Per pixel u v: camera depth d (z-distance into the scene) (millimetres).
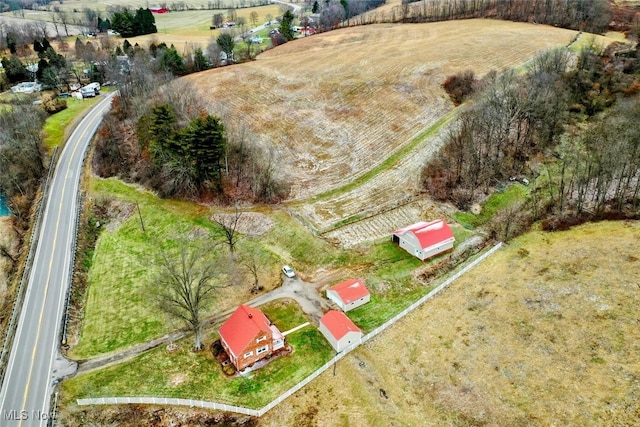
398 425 46625
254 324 53312
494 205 77812
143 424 48281
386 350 54750
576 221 72562
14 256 75000
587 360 51219
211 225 76625
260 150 90250
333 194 83312
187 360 54719
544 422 45625
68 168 93750
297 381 51531
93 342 58406
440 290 62938
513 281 63250
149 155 86812
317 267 68062
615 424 44719
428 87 110250
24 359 55625
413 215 77438
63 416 48812
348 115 104938
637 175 80562
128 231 78312
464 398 48719
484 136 87312
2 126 94375
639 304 57000
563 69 100188
